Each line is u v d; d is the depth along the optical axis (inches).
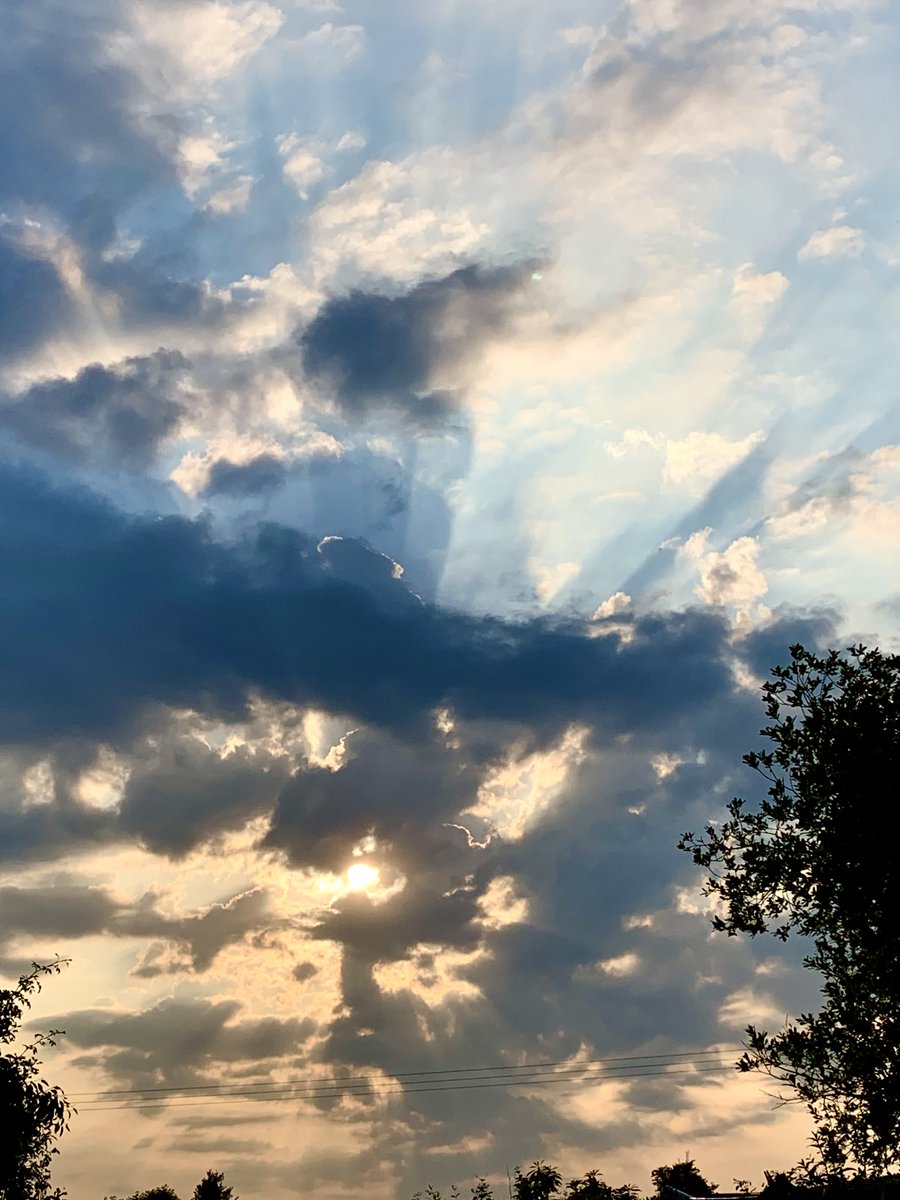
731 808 842.8
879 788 763.4
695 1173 2470.5
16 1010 1195.9
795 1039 788.0
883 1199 757.3
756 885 815.7
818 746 809.5
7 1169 1130.7
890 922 756.0
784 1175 785.6
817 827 796.0
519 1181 2527.1
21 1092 1154.0
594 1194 2482.8
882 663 824.3
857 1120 755.4
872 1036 765.9
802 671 840.9
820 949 809.5
